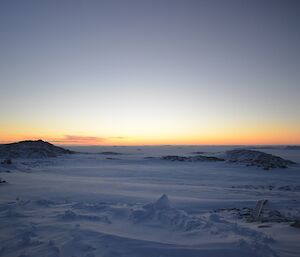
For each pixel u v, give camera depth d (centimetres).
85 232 659
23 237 643
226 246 524
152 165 5581
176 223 747
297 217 964
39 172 3606
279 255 480
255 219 902
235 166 5147
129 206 1000
